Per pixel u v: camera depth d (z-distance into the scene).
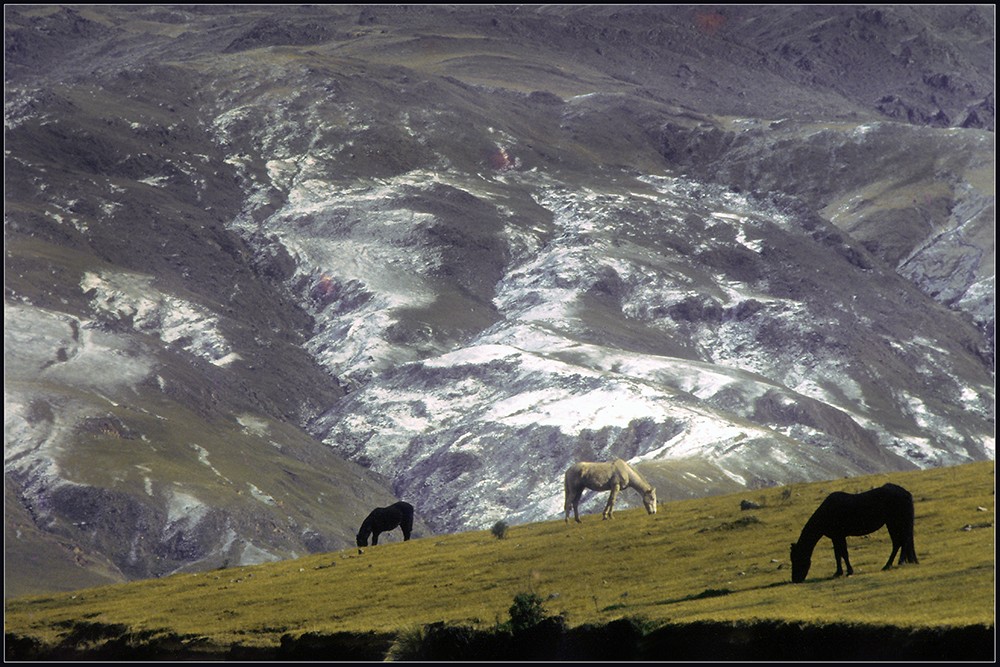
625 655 55.69
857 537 69.12
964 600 50.66
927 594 52.62
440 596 72.81
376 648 62.84
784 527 76.88
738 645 52.03
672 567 70.50
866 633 49.00
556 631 58.28
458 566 82.06
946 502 76.38
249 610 77.06
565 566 75.88
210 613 78.06
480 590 72.75
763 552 70.50
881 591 54.44
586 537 85.00
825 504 60.22
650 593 64.19
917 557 60.75
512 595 69.44
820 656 49.84
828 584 58.09
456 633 60.91
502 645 59.44
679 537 79.25
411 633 62.00
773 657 51.03
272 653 66.75
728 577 65.12
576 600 65.19
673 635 54.06
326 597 77.75
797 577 60.38
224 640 69.75
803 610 52.66
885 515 59.28
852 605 52.66
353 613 71.44
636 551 77.00
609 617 58.28
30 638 78.88
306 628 68.38
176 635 72.00
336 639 64.62
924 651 47.25
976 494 78.06
